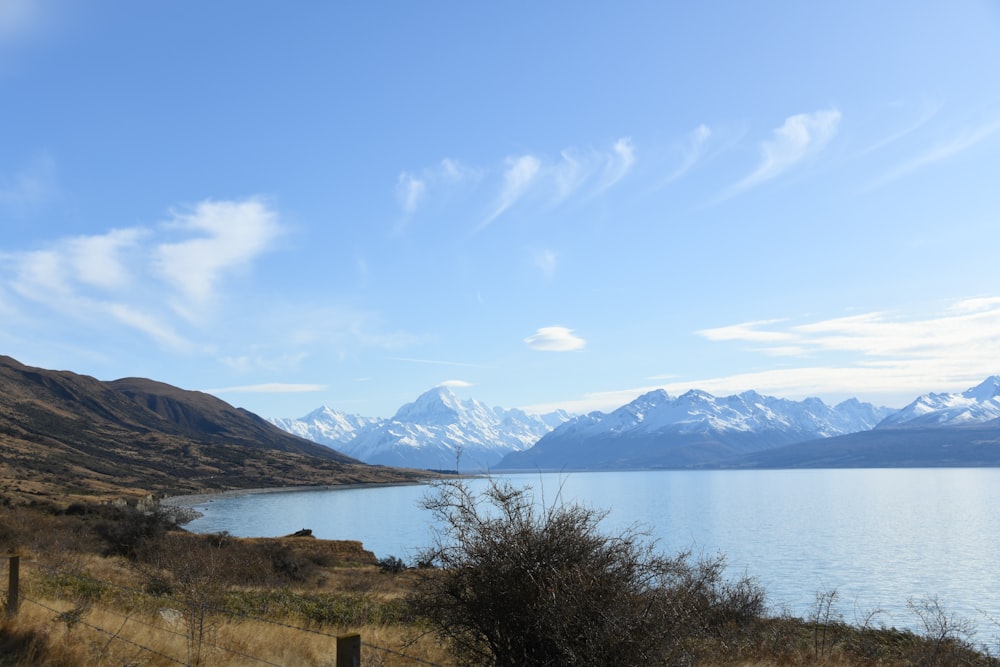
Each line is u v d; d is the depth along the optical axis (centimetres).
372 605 1931
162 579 2181
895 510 18738
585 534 828
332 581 3491
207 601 1350
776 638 1634
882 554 9875
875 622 3102
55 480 15488
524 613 802
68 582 1819
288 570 3484
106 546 3772
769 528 13675
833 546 10750
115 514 6112
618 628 746
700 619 811
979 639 2712
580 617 759
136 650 1081
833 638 1866
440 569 887
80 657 1026
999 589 6912
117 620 1307
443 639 930
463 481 880
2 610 1259
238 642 1210
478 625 841
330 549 5412
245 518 13962
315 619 1708
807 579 7375
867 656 1689
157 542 3797
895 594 6462
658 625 761
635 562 814
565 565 793
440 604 863
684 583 810
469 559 849
